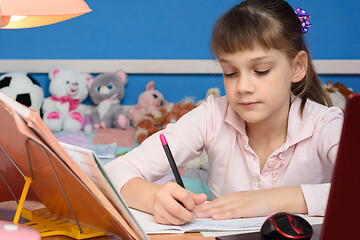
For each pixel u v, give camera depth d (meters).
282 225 0.65
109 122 2.65
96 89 2.72
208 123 1.16
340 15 2.77
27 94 2.58
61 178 0.62
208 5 2.80
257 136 1.12
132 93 2.86
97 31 2.84
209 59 2.82
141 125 2.50
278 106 0.93
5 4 0.76
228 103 1.16
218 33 0.92
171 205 0.76
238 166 1.15
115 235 0.68
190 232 0.75
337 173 0.48
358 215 0.49
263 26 0.89
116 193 0.60
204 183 1.95
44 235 0.69
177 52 2.85
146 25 2.83
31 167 0.66
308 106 1.12
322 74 2.77
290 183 1.11
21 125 0.52
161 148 1.09
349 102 0.45
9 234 0.56
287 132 1.08
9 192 0.80
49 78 2.74
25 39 2.83
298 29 1.00
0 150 0.70
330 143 1.04
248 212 0.83
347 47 2.79
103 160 2.15
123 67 2.81
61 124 2.62
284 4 1.00
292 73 0.98
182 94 2.85
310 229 0.66
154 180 1.09
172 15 2.82
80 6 0.85
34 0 0.78
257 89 0.89
